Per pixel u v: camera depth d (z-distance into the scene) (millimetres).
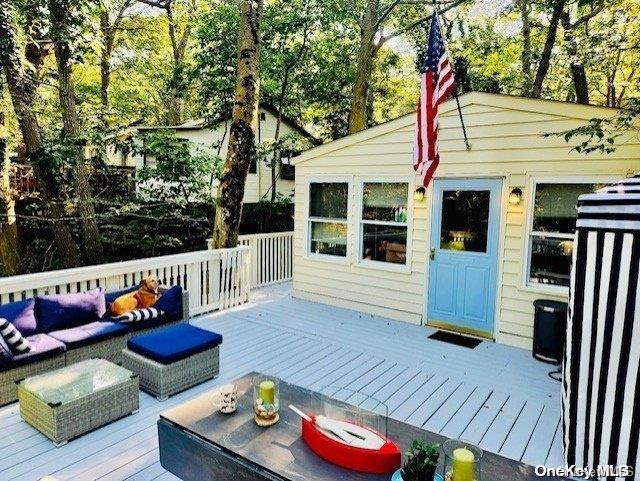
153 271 5621
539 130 4953
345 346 5164
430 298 5992
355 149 6586
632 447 2299
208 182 10164
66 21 6945
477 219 5523
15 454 2889
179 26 15469
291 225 13227
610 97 13375
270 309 6766
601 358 2395
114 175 10922
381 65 15891
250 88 7348
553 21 9828
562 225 4945
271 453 2145
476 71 13766
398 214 6254
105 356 4172
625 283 2266
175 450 2418
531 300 5137
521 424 3449
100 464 2811
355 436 2156
